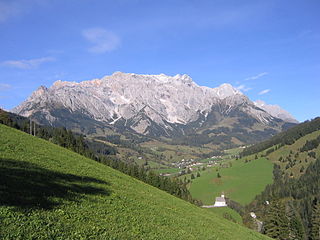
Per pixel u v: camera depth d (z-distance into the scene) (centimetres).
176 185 12088
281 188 17650
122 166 12519
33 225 1488
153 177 12088
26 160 2862
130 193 3294
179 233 2375
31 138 4584
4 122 11225
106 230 1789
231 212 15625
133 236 1859
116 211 2278
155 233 2102
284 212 8900
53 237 1447
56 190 2200
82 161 4266
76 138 14450
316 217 10331
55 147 4656
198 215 3984
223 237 3017
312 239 10138
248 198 18312
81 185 2673
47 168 2828
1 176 2056
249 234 4459
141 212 2586
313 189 16150
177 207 3872
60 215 1750
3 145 3212
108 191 2864
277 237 8731
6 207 1566
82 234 1598
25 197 1811
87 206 2114
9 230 1359
